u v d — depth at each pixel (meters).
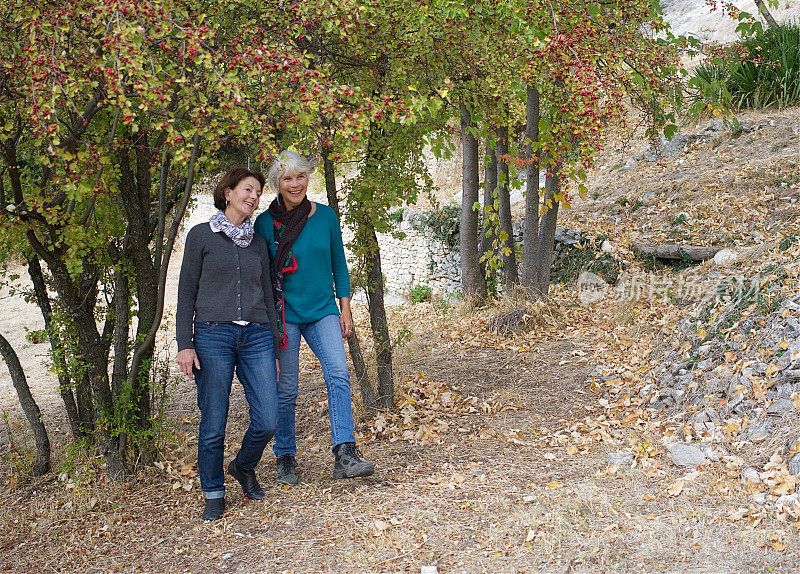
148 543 3.30
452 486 3.66
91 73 3.07
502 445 4.37
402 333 5.41
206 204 19.36
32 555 3.30
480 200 13.14
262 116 3.21
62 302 4.19
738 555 2.74
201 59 2.88
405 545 3.03
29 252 4.48
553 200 8.27
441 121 5.13
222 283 3.45
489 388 5.79
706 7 17.41
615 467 3.72
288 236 3.72
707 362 4.83
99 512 3.74
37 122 2.87
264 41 3.37
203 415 3.49
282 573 2.89
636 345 6.33
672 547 2.86
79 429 4.38
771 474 3.28
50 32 2.83
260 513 3.52
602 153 12.80
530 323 7.76
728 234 8.84
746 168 10.42
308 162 3.75
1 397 7.99
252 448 3.59
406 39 4.50
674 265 8.84
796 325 4.45
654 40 4.73
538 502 3.38
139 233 4.24
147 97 2.75
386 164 4.86
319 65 4.58
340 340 3.81
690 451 3.79
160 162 4.28
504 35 4.75
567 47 4.04
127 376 4.29
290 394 3.86
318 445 4.64
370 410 5.15
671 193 10.75
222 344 3.45
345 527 3.27
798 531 2.84
